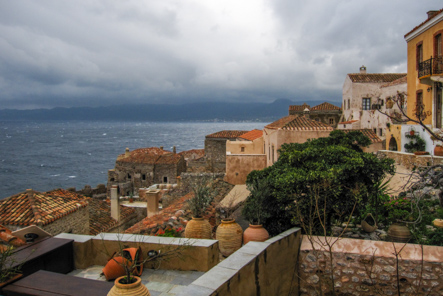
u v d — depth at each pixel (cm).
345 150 1235
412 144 2525
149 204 2638
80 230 2081
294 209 1105
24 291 637
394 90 4362
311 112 5962
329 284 937
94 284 666
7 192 9375
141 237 891
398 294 863
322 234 1105
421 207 1372
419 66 2530
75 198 2267
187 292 578
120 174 6341
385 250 920
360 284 921
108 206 2784
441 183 1123
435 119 2422
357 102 5012
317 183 1093
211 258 845
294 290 945
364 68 5572
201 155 7250
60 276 696
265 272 790
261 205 1138
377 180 1253
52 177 11625
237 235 1128
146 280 796
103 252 874
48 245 816
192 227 1183
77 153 18500
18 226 1747
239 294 677
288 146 1531
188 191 2717
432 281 878
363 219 1408
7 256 684
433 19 2377
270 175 1235
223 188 2473
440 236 1151
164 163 6084
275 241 840
